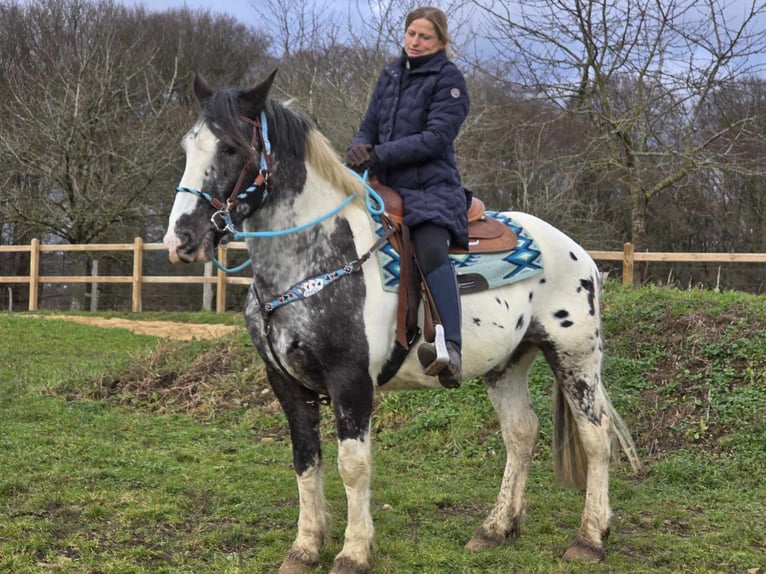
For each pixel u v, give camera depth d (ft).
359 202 11.14
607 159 43.50
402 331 10.93
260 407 22.18
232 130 9.93
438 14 11.67
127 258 68.44
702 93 41.63
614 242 64.18
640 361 21.45
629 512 14.76
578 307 12.91
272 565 11.57
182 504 14.10
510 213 13.65
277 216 10.58
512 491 13.03
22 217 61.52
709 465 17.10
